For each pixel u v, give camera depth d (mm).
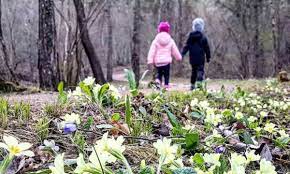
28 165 2176
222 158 1952
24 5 22906
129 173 1491
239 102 5020
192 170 1586
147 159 2426
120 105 3611
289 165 2648
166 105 4043
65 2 10188
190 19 30422
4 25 22641
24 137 2617
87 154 2385
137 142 2758
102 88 3355
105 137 1509
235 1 27781
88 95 3318
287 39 28469
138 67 15555
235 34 27609
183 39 29594
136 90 3947
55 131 2738
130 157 2434
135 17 15789
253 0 27203
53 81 8953
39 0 8914
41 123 2783
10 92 7844
